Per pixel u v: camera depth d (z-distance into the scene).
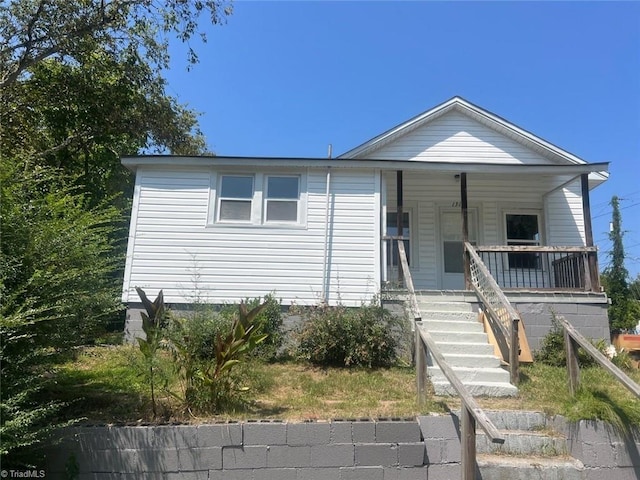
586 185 10.12
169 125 18.23
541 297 9.62
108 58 15.06
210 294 9.75
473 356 7.16
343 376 7.26
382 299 9.38
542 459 5.19
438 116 13.14
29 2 13.72
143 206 10.00
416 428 4.91
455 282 12.53
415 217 12.83
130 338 8.91
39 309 4.05
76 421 4.50
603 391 6.18
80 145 15.84
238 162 10.02
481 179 11.94
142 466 4.54
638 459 5.05
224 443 4.66
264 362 7.87
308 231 10.05
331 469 4.72
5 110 14.26
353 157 12.97
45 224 4.55
